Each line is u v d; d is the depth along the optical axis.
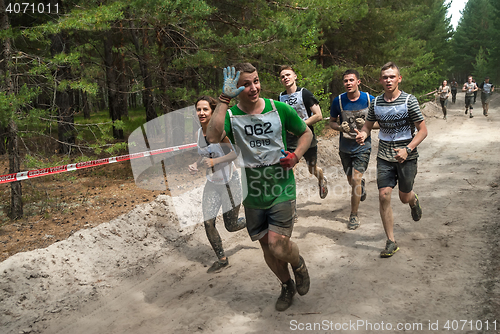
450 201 5.55
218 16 8.79
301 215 5.55
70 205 6.08
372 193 6.47
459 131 13.26
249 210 2.85
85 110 10.55
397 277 3.44
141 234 4.62
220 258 3.97
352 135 4.92
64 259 3.83
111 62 12.83
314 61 10.20
